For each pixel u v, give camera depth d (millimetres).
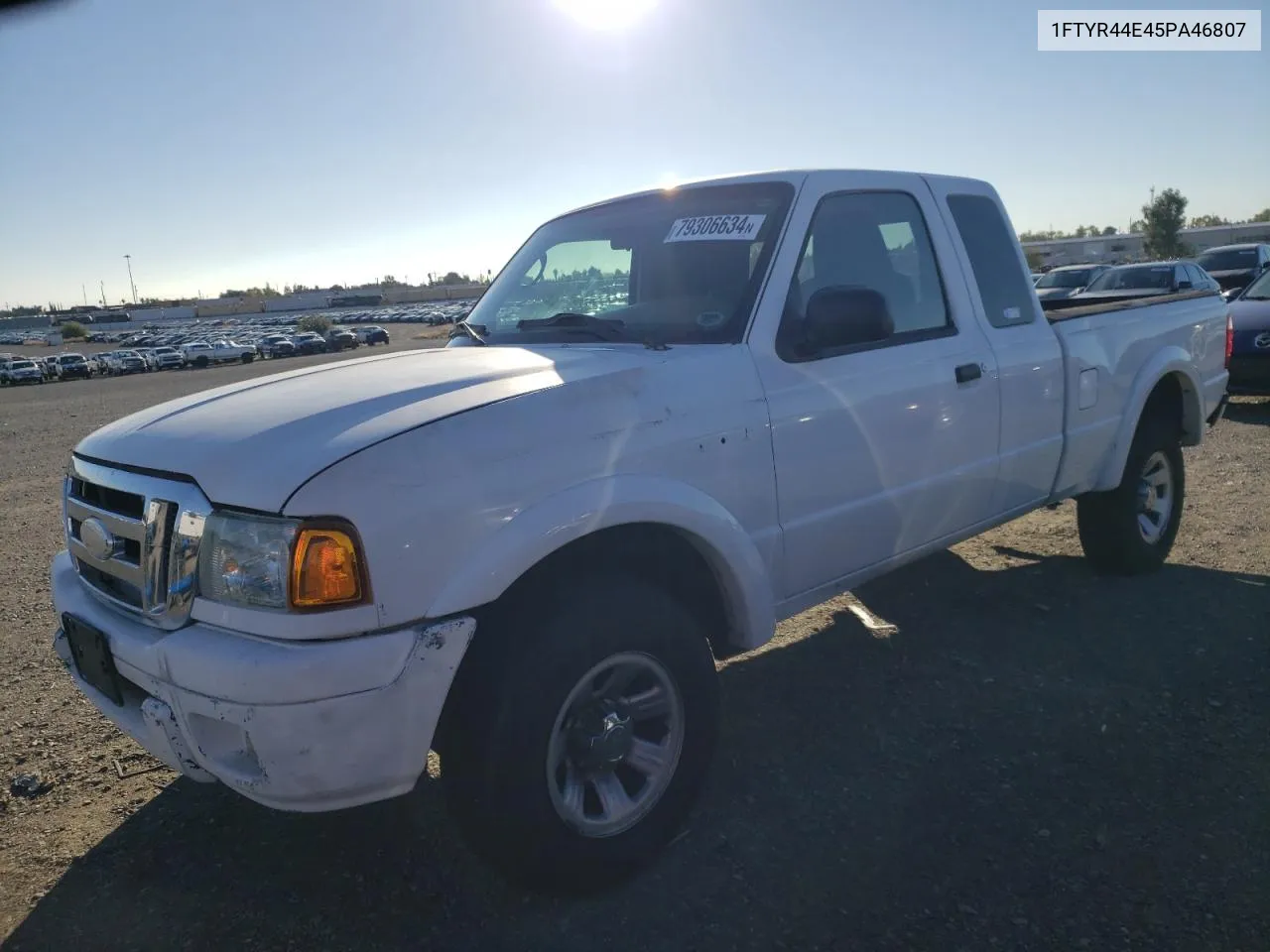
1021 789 3121
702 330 3203
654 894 2688
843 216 3584
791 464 3154
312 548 2201
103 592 2691
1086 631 4406
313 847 3014
